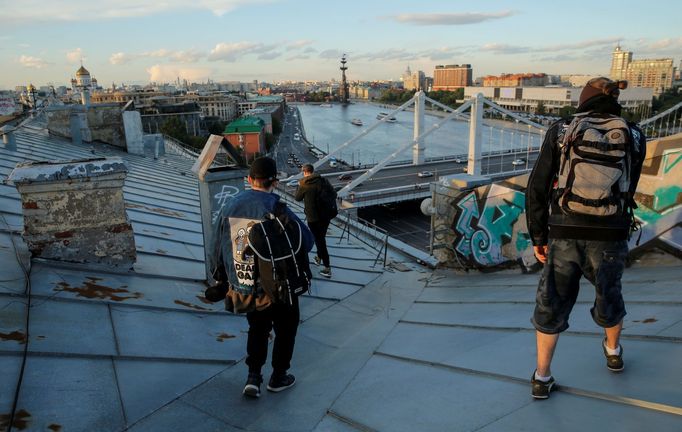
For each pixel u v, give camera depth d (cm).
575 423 236
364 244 944
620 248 242
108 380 321
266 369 375
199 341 411
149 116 12750
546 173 250
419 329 473
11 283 414
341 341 463
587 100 245
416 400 299
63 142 1833
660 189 539
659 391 246
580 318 392
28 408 274
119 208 505
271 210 307
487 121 18600
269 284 303
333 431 280
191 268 595
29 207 467
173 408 307
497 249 674
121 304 437
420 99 8381
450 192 730
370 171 5462
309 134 17800
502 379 305
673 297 392
